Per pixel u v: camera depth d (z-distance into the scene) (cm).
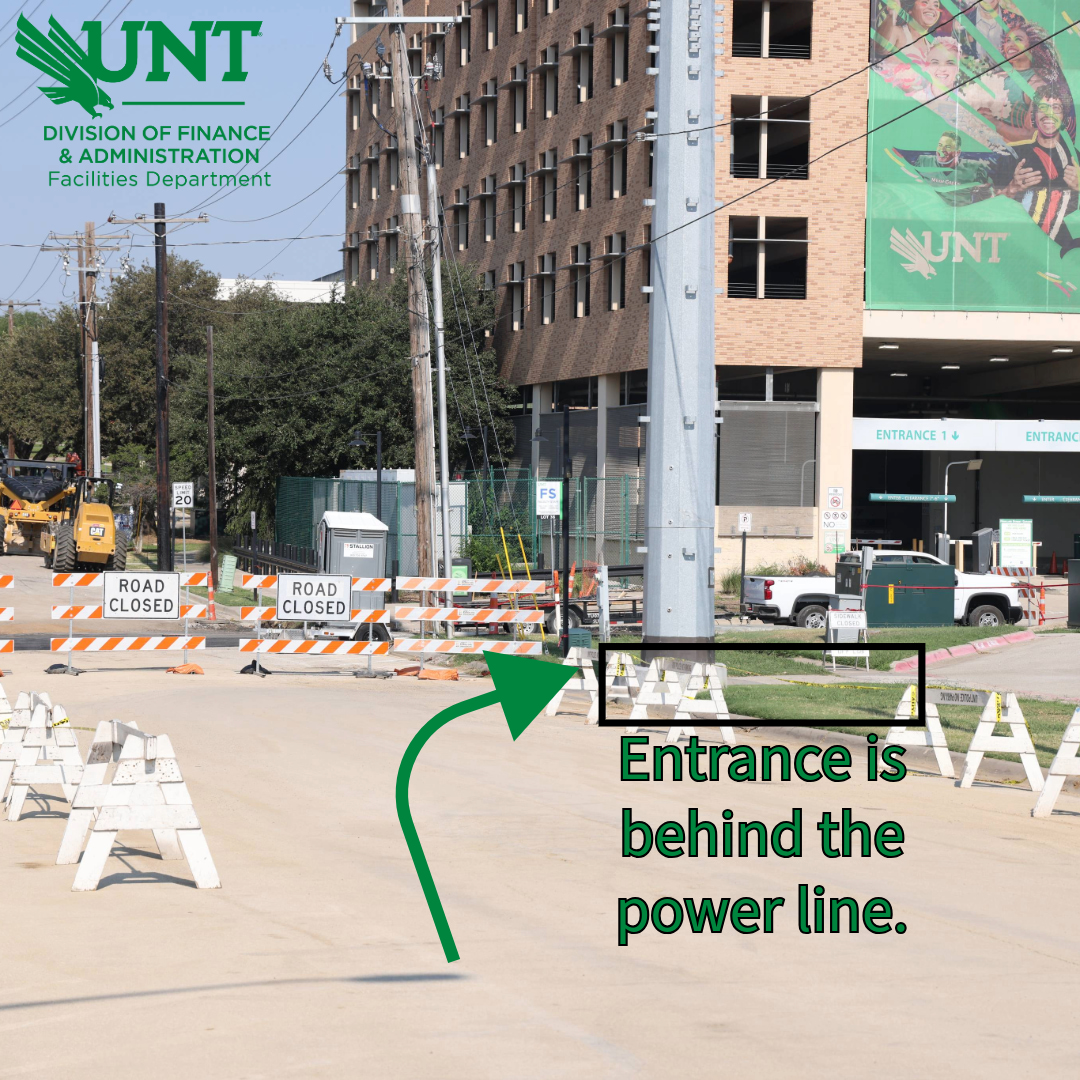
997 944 752
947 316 4456
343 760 1423
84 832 955
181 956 714
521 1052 564
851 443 4378
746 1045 575
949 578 3086
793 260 4809
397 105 2705
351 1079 530
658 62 2055
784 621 3338
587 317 5075
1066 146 4491
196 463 5762
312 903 834
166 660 2667
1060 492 5766
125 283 7425
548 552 5131
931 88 4425
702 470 2045
